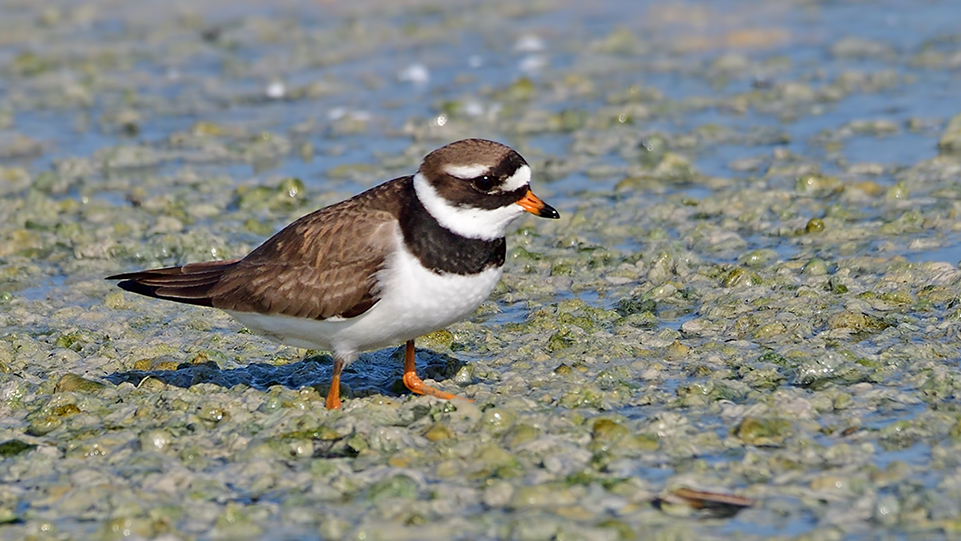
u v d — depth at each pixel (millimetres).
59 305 15094
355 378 12484
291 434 10789
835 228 16609
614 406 11383
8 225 18016
